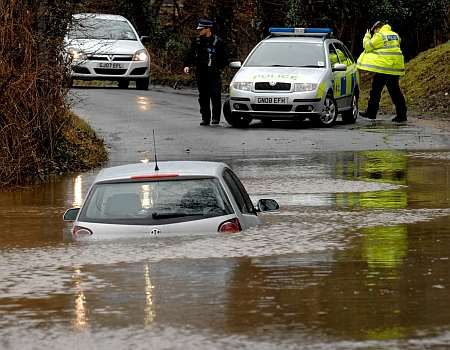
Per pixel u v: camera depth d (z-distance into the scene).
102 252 24.78
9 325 18.50
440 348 16.61
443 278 21.86
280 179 40.78
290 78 60.69
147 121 62.66
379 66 65.06
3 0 44.41
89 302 20.08
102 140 51.75
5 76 43.44
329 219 30.39
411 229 28.58
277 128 60.75
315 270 22.78
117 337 17.59
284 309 19.22
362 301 19.80
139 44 83.06
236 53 96.50
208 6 98.62
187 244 25.30
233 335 17.55
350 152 50.03
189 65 61.62
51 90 45.56
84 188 40.28
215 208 26.30
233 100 61.03
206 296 20.34
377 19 85.75
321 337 17.31
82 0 48.19
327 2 86.44
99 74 81.00
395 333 17.48
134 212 26.20
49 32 46.00
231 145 52.72
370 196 35.88
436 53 82.06
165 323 18.41
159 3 110.19
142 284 21.50
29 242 27.06
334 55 64.56
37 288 21.38
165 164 28.25
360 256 24.45
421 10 86.69
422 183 39.31
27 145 43.00
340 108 63.34
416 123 64.06
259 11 94.12
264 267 23.05
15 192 39.59
